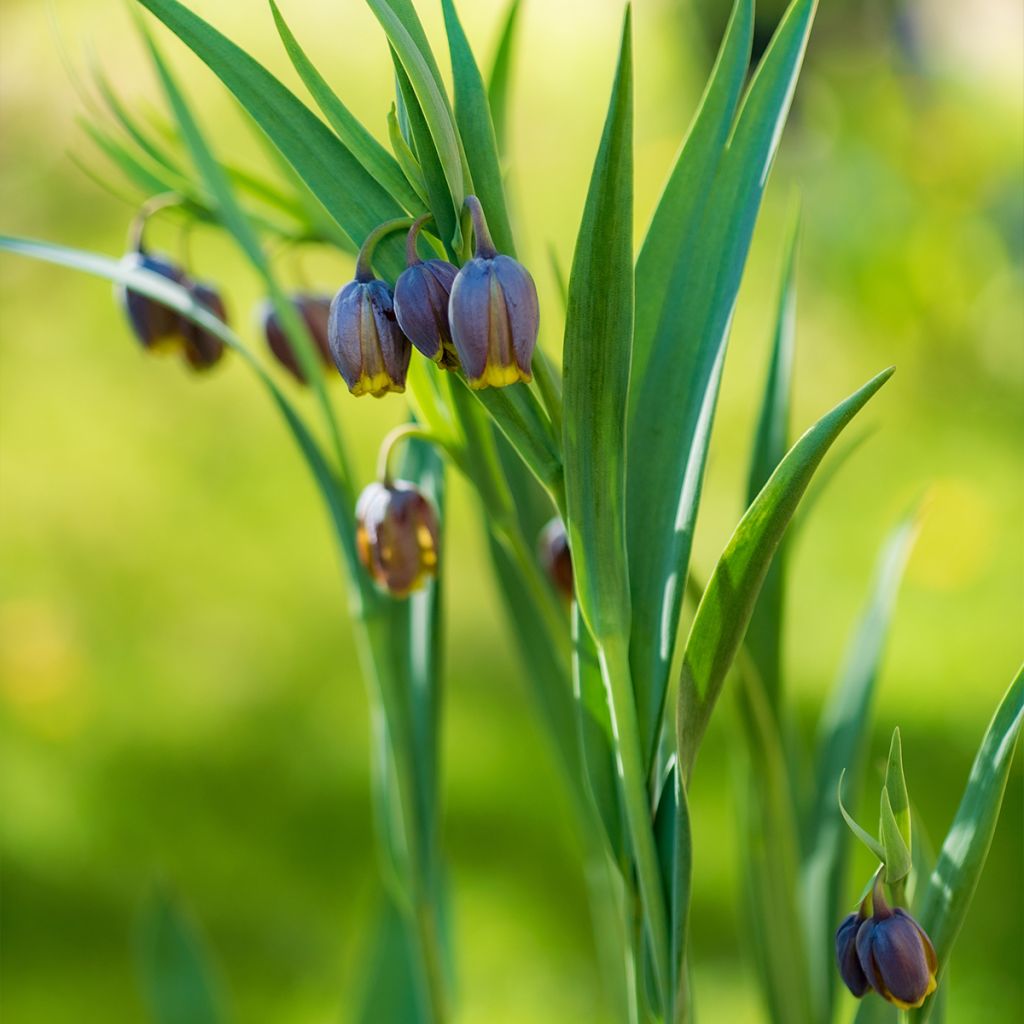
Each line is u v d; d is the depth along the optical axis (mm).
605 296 904
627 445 943
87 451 2848
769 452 1028
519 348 900
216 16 4027
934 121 3426
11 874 1841
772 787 1022
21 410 2973
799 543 2518
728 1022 1516
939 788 1849
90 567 2537
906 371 3098
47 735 2131
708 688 930
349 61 3889
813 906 1064
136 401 2992
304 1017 1618
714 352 934
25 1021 1609
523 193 3619
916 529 1059
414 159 917
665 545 942
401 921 1169
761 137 936
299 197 1043
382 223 929
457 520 2598
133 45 3857
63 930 1749
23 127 3670
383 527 996
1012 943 1593
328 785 1996
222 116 3762
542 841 1829
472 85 916
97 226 3451
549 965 1644
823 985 1063
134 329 1057
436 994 1061
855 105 3332
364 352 916
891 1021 994
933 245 3129
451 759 1978
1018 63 3611
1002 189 3193
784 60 936
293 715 2148
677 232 941
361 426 2852
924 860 990
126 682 2246
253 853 1878
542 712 1084
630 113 892
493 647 2252
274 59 3900
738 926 1663
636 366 943
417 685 1048
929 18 3900
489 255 901
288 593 2459
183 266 1054
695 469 932
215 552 2559
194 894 1813
